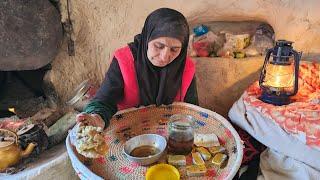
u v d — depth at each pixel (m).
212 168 1.00
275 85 1.39
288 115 1.24
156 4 1.62
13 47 1.64
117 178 0.95
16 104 1.83
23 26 1.62
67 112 1.70
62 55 1.82
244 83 1.60
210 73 1.60
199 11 1.61
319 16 1.53
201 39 1.59
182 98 1.36
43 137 1.45
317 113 1.22
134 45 1.27
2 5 1.57
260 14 1.59
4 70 1.72
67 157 1.36
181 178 0.96
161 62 1.16
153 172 0.95
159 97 1.28
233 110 1.42
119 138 1.14
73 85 1.88
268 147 1.29
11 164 1.30
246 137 1.39
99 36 1.75
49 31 1.67
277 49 1.38
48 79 1.88
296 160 1.19
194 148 1.09
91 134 0.96
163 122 1.25
